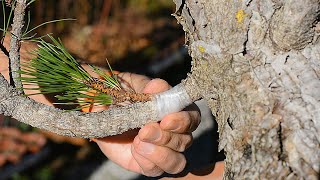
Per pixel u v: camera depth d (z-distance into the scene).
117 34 1.84
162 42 1.79
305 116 0.47
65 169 1.46
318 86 0.48
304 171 0.46
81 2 1.90
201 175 0.77
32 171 1.48
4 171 1.48
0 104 0.54
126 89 0.61
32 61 0.57
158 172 0.69
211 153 1.17
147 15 1.94
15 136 1.52
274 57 0.49
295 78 0.48
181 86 0.56
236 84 0.50
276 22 0.48
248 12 0.49
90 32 1.85
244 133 0.49
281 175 0.47
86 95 0.57
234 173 0.49
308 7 0.46
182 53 1.65
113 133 0.56
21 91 0.55
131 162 0.75
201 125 1.19
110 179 1.29
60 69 0.57
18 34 0.56
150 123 0.60
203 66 0.53
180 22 0.56
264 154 0.48
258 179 0.48
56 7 1.87
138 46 1.79
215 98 0.54
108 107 0.63
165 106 0.56
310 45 0.49
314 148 0.46
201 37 0.52
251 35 0.50
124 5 1.98
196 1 0.52
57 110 0.55
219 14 0.50
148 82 0.66
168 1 1.99
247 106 0.49
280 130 0.47
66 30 1.86
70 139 1.49
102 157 1.43
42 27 1.84
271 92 0.49
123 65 1.72
